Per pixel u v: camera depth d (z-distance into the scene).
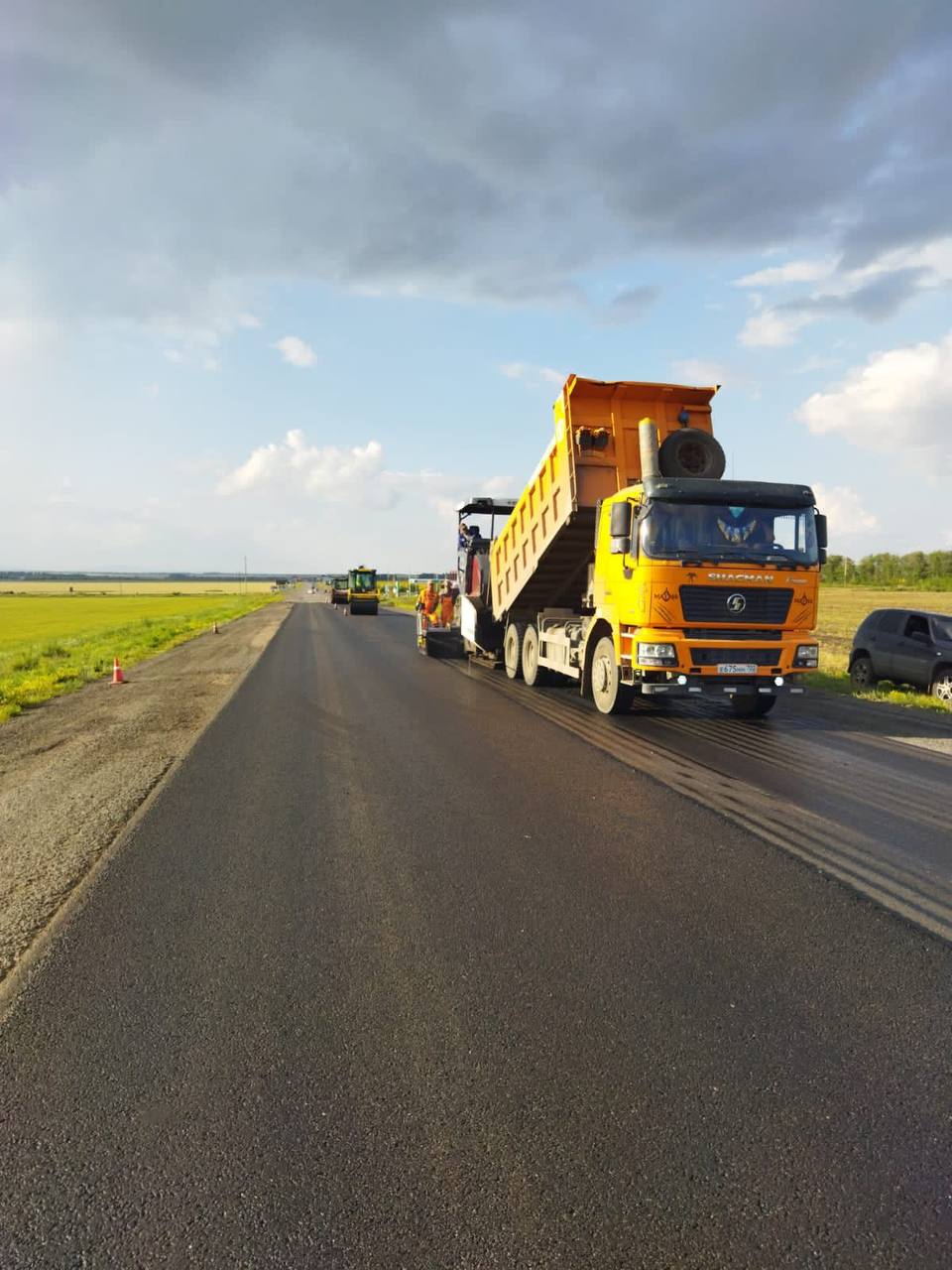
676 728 10.20
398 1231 2.17
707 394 11.68
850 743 9.30
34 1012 3.36
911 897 4.58
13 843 5.74
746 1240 2.13
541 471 12.91
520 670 15.77
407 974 3.66
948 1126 2.60
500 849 5.41
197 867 5.09
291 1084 2.84
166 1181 2.37
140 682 16.27
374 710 11.59
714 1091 2.78
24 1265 2.08
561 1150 2.49
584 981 3.58
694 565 9.77
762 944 3.96
